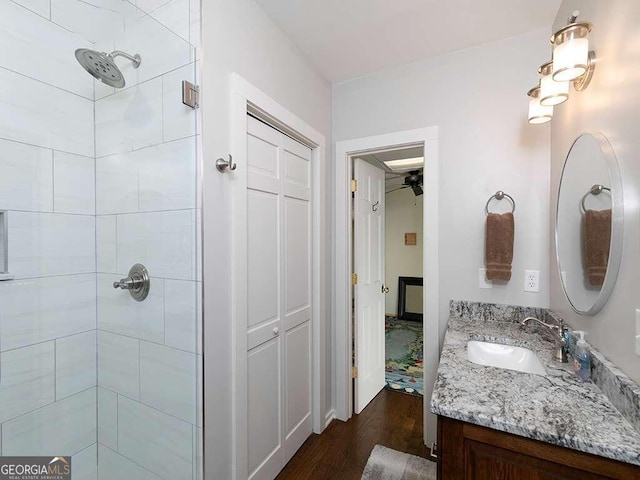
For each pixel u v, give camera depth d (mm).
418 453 1898
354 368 2365
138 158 1337
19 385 1272
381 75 2129
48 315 1349
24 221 1273
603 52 1063
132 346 1385
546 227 1688
